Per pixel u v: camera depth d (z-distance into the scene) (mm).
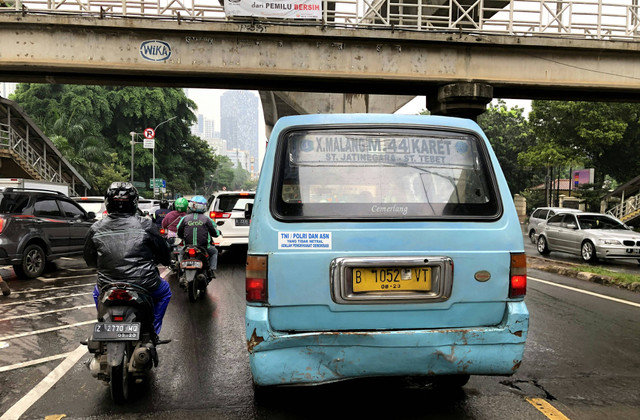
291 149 3129
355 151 3162
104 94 56375
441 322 3066
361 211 3049
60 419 3344
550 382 4020
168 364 4480
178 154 64938
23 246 9141
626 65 18953
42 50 16734
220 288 8336
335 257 2963
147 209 17219
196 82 19125
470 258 3080
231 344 5113
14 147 25250
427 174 3184
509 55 18656
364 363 2959
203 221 7406
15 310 6734
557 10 18359
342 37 17672
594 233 13727
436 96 19500
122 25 16719
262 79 18531
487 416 3373
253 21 17219
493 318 3127
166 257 4121
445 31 18422
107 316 3529
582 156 30312
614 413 3432
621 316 6324
